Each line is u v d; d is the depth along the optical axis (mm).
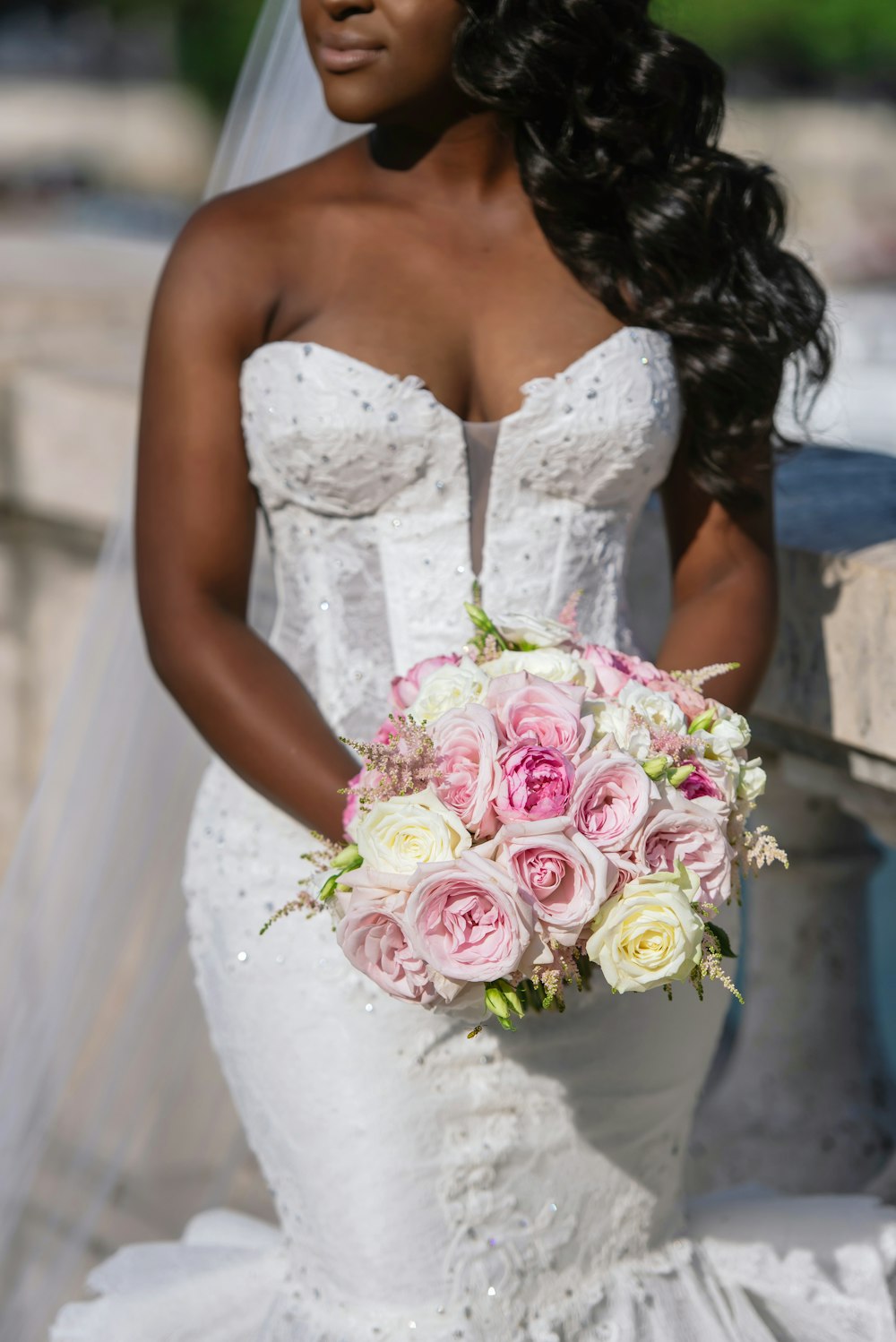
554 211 2691
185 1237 3078
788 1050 3475
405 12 2500
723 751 2092
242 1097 2678
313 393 2502
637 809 1897
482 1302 2494
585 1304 2564
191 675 2484
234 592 2561
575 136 2688
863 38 30688
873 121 30547
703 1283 2699
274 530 2670
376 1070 2502
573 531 2646
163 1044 3988
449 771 1940
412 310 2600
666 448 2688
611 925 1893
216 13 33938
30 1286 3781
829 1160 3428
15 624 4777
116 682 3635
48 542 4688
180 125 35000
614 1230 2611
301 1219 2594
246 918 2621
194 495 2527
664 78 2617
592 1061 2557
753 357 2703
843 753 2992
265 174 3145
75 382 4375
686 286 2707
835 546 2920
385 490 2561
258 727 2439
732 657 2680
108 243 6363
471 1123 2510
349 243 2635
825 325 2910
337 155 2750
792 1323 2723
